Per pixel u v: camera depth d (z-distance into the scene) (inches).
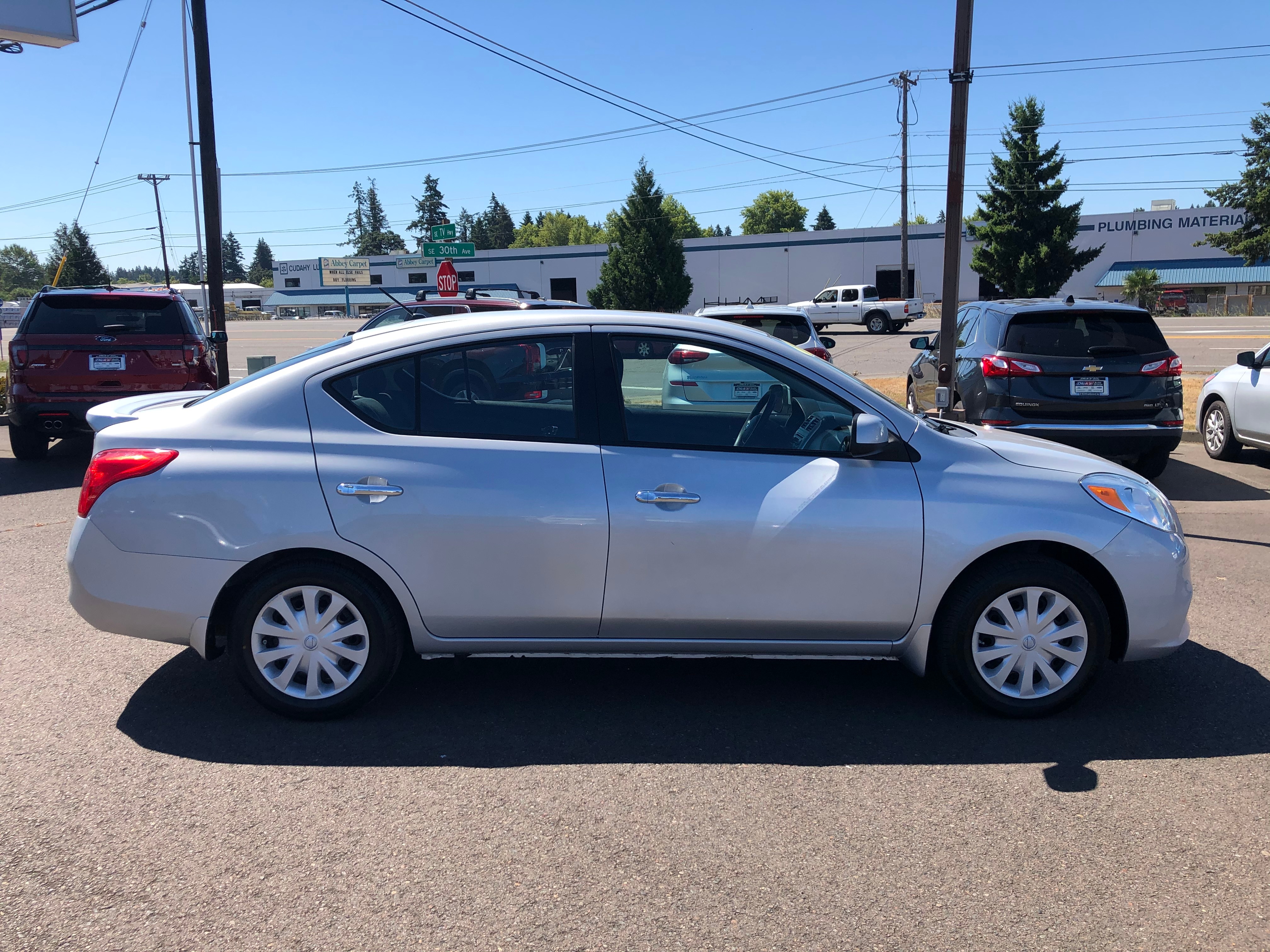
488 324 152.4
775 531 146.9
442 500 145.1
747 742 147.1
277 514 144.0
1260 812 125.6
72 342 364.5
